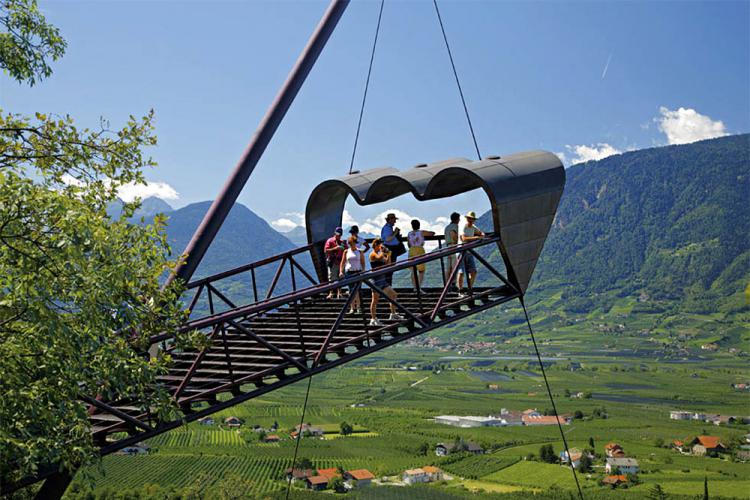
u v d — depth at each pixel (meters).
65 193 9.52
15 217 8.04
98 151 10.21
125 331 9.20
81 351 8.37
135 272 9.25
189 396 10.64
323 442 130.88
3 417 8.02
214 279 14.67
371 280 13.61
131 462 104.81
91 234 8.36
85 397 9.42
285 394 186.12
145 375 9.03
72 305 8.55
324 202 17.05
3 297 8.20
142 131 10.44
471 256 14.09
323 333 13.14
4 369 8.19
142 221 9.40
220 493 90.62
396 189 16.42
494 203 13.48
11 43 10.45
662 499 97.62
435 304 14.42
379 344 12.56
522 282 14.34
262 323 14.44
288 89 15.58
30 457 7.93
